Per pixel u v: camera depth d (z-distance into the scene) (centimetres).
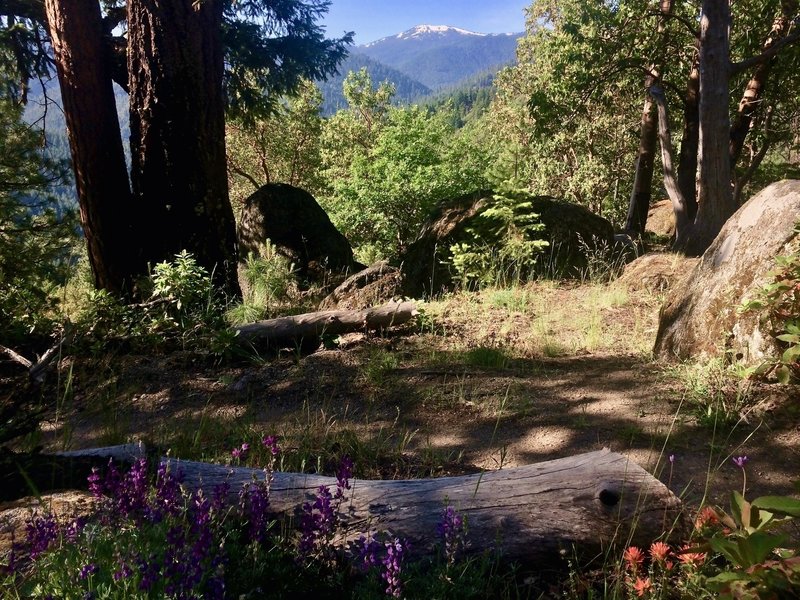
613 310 722
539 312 728
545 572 251
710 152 977
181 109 935
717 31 958
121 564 202
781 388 403
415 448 414
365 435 440
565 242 970
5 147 1073
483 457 395
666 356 517
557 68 1427
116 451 310
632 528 252
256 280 1189
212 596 202
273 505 271
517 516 258
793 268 403
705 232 984
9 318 825
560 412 446
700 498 315
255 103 1515
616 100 1964
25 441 454
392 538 250
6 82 1240
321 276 1293
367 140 3616
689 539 246
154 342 712
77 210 1097
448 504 263
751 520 207
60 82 934
